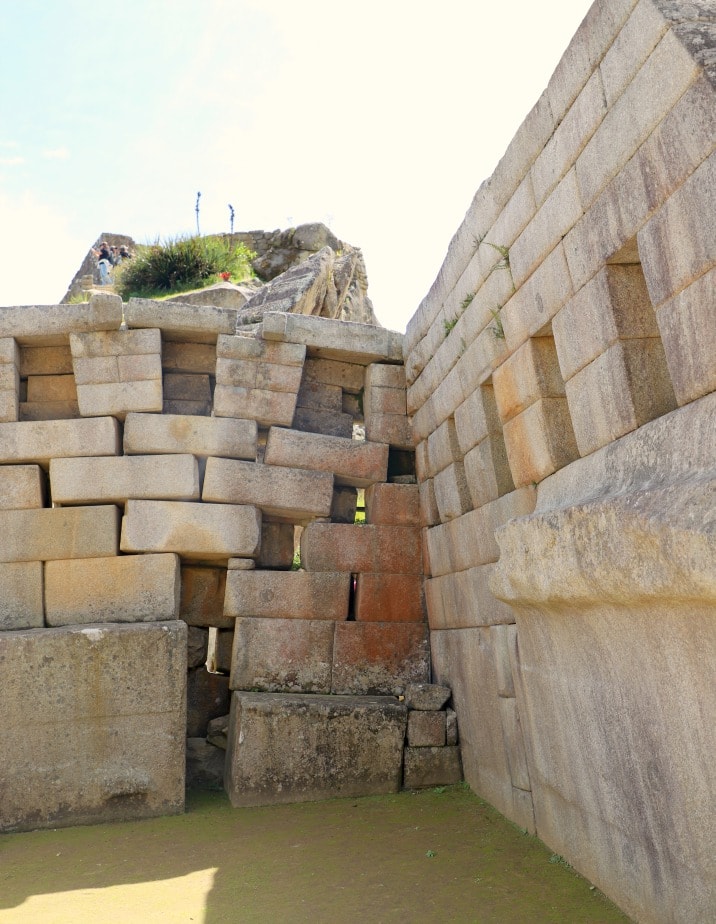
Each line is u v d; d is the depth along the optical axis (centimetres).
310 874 560
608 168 439
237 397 868
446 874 541
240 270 1975
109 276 2222
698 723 367
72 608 805
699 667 361
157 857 616
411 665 856
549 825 564
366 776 768
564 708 518
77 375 845
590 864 498
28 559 812
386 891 518
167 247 1898
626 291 454
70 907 517
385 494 886
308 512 870
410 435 916
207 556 854
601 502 418
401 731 779
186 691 761
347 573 864
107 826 702
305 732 768
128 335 852
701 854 374
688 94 365
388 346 920
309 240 2055
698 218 363
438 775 778
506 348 606
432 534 837
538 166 524
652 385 446
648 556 368
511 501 618
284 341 883
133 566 815
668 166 384
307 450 877
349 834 650
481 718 709
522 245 557
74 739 718
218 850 627
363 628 855
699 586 330
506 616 636
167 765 729
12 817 696
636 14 401
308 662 838
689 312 377
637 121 407
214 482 842
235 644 831
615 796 457
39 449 829
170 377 897
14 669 720
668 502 358
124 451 844
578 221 480
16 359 852
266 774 755
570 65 470
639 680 417
